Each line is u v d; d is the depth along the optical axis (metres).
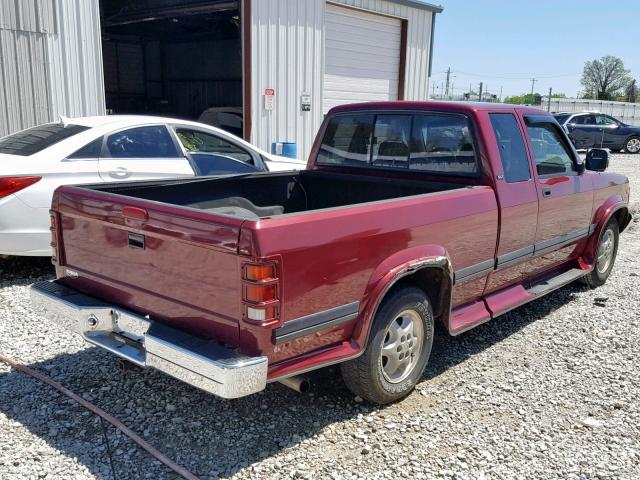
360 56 13.84
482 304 4.53
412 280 3.93
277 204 5.15
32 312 5.11
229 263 2.85
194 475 3.02
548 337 4.97
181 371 2.93
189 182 4.50
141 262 3.30
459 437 3.44
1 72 8.06
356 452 3.27
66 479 2.96
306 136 12.48
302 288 2.96
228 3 14.04
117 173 6.07
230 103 20.62
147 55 22.17
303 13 11.82
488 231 4.27
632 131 24.22
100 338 3.48
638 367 4.41
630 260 7.69
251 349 2.86
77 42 8.86
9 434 3.34
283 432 3.44
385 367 3.69
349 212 3.19
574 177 5.39
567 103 42.25
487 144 4.35
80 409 3.62
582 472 3.15
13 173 5.46
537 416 3.69
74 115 8.97
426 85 16.00
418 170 4.74
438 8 15.32
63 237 3.84
